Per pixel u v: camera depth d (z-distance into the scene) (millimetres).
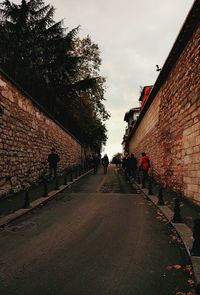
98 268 4465
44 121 16906
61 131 22156
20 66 22922
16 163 12109
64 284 3914
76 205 10141
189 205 9562
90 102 33531
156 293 3660
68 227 7020
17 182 12195
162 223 7434
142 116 26625
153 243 5730
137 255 5043
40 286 3855
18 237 6172
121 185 17125
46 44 24797
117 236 6230
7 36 22734
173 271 4344
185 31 9867
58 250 5316
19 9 23453
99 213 8719
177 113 11945
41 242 5809
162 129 15578
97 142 48000
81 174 25484
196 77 9242
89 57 32469
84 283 3943
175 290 3740
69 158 26094
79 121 33312
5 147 10938
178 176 11633
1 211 8602
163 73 14266
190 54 9977
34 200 10594
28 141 13805
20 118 12688
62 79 26359
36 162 15195
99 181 19703
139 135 30312
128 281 4004
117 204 10328
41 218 8047
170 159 13305
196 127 9203
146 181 19234
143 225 7211
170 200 10664
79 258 4898
